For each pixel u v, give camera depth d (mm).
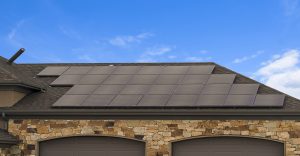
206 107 20422
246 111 19781
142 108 20859
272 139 19656
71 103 21703
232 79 23062
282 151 19734
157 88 22672
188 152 20531
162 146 20547
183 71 24641
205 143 20453
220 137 20312
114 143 21219
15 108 21953
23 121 21812
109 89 23016
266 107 20031
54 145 21688
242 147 20109
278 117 19672
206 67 24922
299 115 19406
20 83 21969
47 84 24688
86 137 21469
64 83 24328
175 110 20406
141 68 25625
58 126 21516
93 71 25750
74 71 25984
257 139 20000
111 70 25672
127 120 20984
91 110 21078
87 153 21375
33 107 21953
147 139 20703
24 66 27438
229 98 20938
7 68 24297
